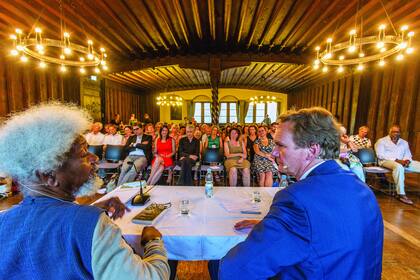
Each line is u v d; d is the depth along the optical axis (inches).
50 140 22.6
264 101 529.7
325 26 177.9
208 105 576.7
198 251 45.6
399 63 223.5
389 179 185.3
